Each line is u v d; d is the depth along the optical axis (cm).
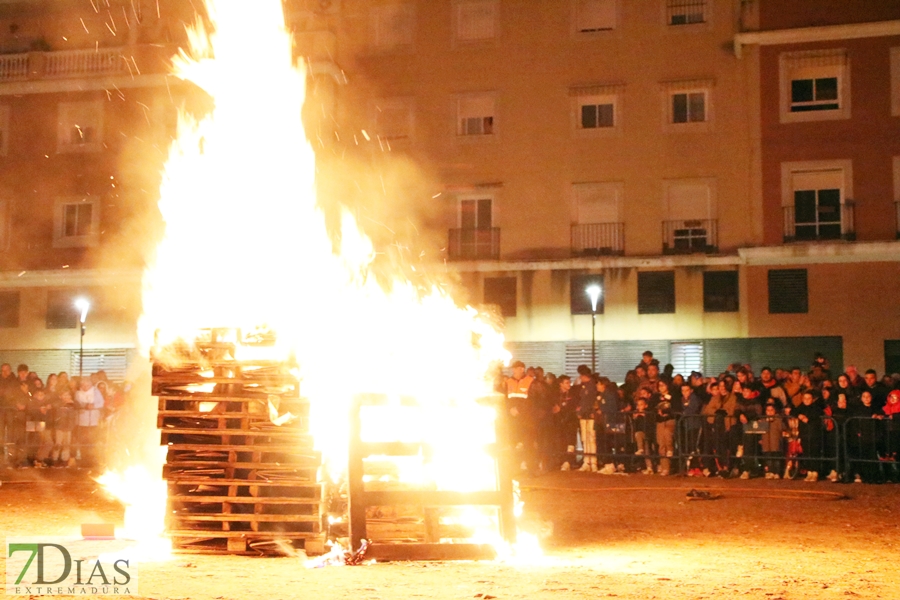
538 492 1399
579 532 1015
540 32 3175
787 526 1062
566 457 1778
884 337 2827
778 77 2981
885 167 2897
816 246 2867
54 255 3366
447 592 651
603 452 1738
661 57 3084
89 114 3375
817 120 2952
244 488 838
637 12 3112
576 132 3136
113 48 3338
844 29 2916
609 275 3066
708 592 663
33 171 3388
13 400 1917
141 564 770
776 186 2970
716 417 1634
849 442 1544
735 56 3027
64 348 3344
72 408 1900
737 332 2955
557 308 3092
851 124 2923
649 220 3064
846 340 2855
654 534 1002
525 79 3175
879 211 2891
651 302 3036
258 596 627
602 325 3059
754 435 1620
